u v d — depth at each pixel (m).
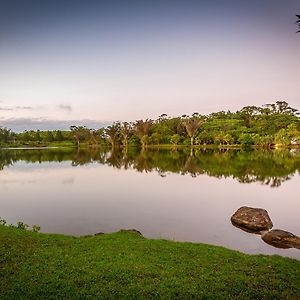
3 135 128.12
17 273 9.62
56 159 62.44
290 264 10.97
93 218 18.73
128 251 11.67
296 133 92.44
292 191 26.97
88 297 8.26
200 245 12.87
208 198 24.36
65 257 10.96
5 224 17.12
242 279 9.42
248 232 16.39
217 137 101.94
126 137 116.50
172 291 8.59
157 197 24.78
